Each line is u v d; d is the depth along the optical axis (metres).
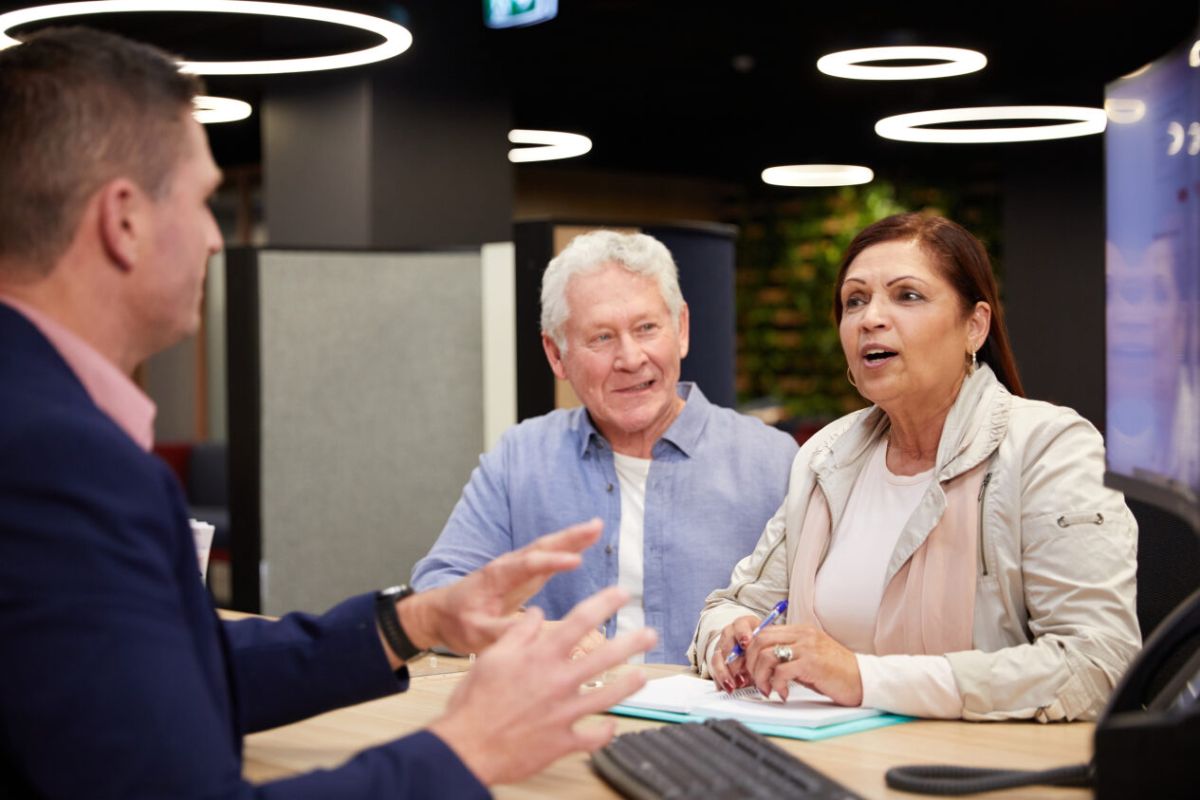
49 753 0.95
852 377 2.00
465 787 1.09
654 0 7.21
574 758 1.43
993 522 1.81
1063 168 8.27
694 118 11.66
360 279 4.50
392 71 6.25
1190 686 1.32
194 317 1.22
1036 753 1.43
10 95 1.12
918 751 1.44
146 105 1.15
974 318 1.96
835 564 2.02
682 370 3.68
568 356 2.47
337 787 1.05
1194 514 1.13
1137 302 1.32
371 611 1.51
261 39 5.45
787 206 12.91
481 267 4.66
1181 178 1.21
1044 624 1.73
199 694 1.01
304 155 6.48
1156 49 6.31
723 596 2.14
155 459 1.08
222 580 7.79
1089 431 1.84
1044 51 6.25
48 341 1.10
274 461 4.38
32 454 0.98
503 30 6.57
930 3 5.59
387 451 4.56
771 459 2.54
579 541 1.46
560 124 11.55
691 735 1.39
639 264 2.42
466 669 2.00
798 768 1.23
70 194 1.11
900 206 11.82
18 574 0.96
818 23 7.52
